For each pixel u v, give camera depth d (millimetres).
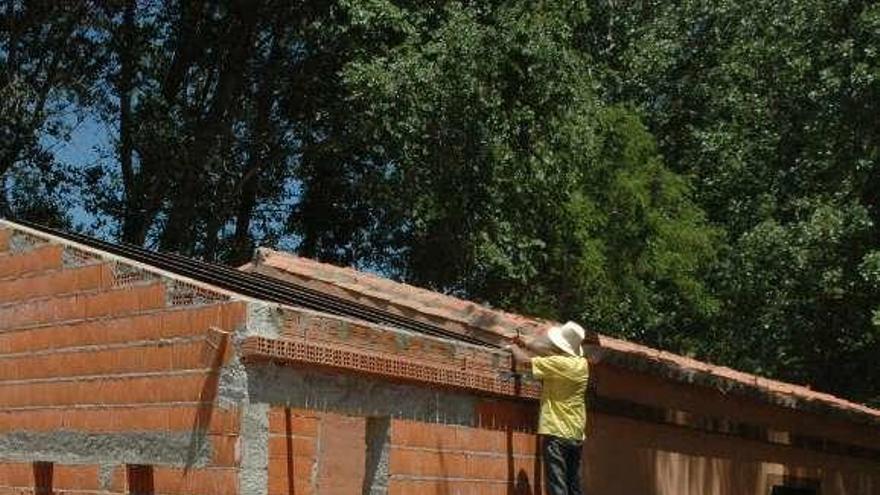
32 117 22062
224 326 6730
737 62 24062
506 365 8703
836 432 13852
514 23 19062
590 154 20781
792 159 22234
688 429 11367
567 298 22359
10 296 8430
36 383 8055
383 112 19406
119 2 22688
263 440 6582
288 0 23156
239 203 25531
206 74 24906
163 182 23188
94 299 7672
